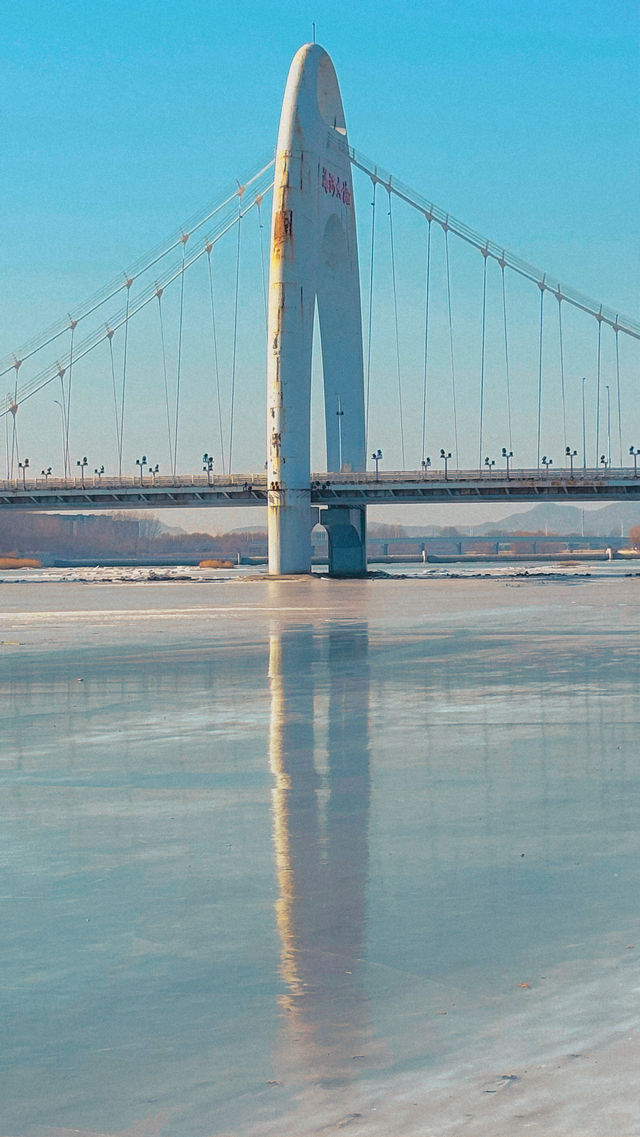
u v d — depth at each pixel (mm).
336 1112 5949
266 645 39344
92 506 145375
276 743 18812
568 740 18750
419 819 13078
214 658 34781
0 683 28609
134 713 22734
